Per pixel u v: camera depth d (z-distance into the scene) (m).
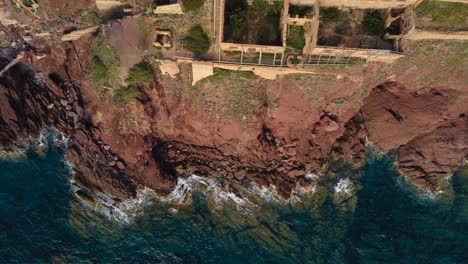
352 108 63.69
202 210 64.81
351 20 55.84
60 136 64.38
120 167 64.00
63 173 64.38
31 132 64.12
